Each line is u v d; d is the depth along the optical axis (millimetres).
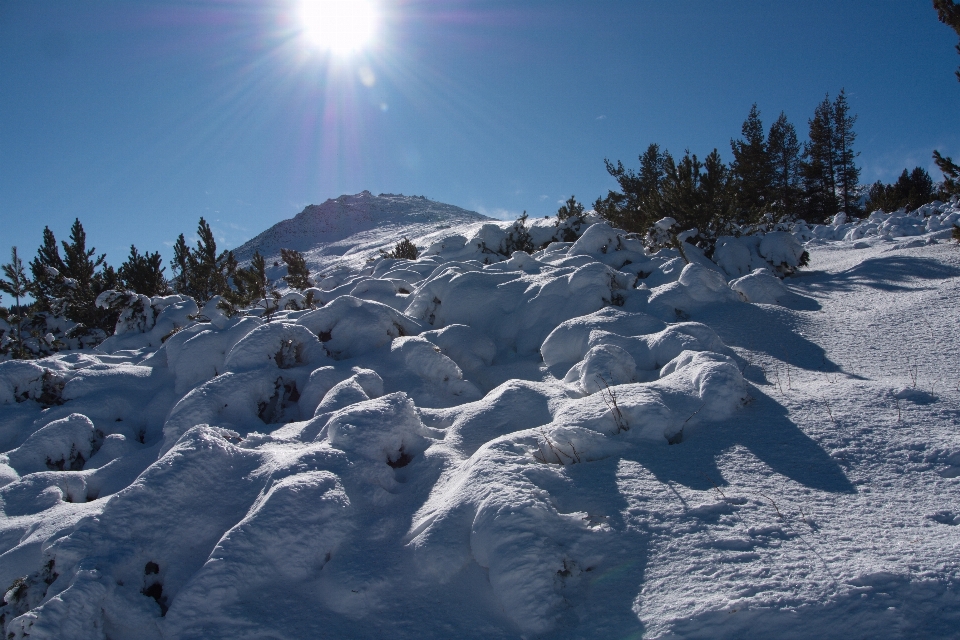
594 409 4285
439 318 8578
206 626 3008
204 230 15258
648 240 11898
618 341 6000
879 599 2379
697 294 7352
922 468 3381
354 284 11375
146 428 6703
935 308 6574
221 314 8391
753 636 2357
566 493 3484
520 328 7723
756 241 10969
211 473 4004
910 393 4246
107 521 3602
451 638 2760
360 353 7031
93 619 3146
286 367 6449
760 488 3355
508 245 13836
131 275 15789
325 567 3266
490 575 2932
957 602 2348
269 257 63562
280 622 2984
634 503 3307
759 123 34906
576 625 2656
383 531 3471
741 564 2709
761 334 6363
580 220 13445
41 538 3904
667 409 4172
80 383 7141
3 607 3357
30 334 12664
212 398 5523
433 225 61500
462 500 3367
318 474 3705
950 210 16719
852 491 3252
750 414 4289
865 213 26203
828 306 7527
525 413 4805
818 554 2709
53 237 16500
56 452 5945
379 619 2936
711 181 11367
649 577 2783
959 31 10695
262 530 3297
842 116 35375
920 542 2713
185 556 3584
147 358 8305
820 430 3922
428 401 5805
